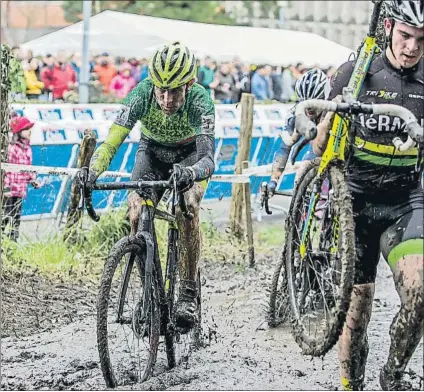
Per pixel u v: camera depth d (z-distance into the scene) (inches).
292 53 617.9
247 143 364.2
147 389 195.9
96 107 417.1
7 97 306.2
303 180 179.2
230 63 606.9
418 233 165.8
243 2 877.2
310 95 222.5
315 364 222.4
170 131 211.3
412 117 159.0
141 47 606.5
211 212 419.5
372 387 202.4
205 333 249.0
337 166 165.9
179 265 211.9
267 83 613.3
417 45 165.0
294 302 180.5
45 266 318.7
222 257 361.7
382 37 187.2
